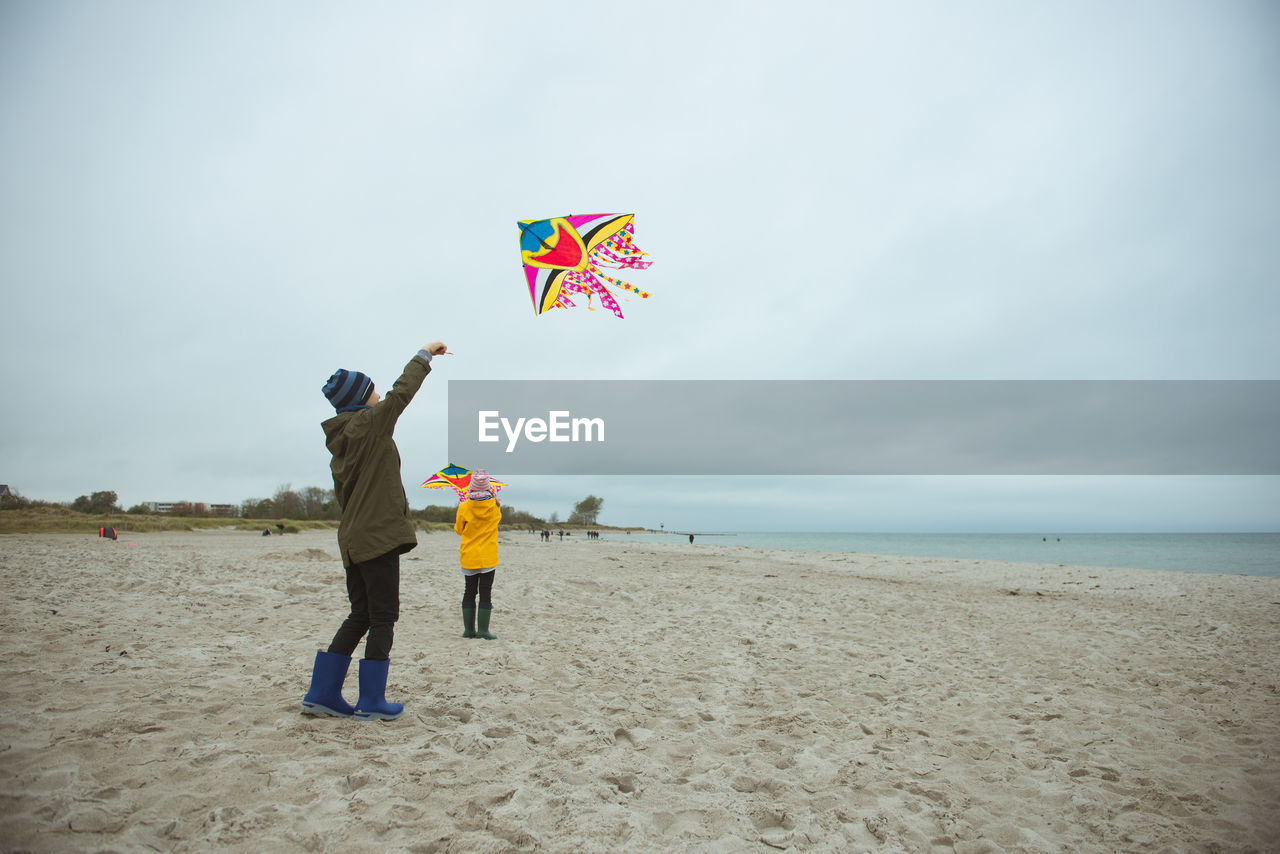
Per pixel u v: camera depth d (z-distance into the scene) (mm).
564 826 2512
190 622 6012
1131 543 88125
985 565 24297
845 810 2955
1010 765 3691
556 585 11164
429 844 2258
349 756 2908
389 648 3484
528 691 4375
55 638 4871
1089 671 6090
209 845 2121
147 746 2807
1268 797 3350
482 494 6199
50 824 2121
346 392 3443
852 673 5766
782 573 17750
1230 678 5891
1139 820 3062
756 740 3859
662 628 7590
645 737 3715
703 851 2477
